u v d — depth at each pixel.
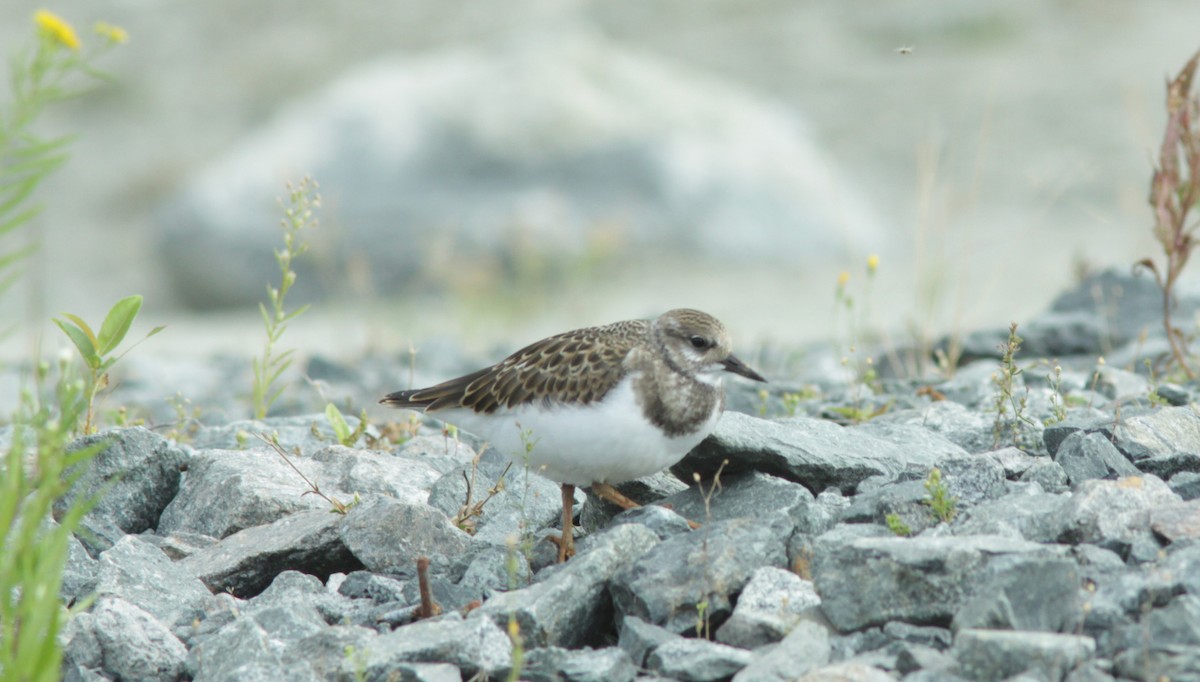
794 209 26.98
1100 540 6.57
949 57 33.62
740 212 26.80
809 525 7.06
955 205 27.06
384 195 26.75
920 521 7.00
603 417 7.34
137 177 33.53
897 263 25.55
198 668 6.44
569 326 23.70
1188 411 8.59
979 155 17.09
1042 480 7.57
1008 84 31.61
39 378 7.02
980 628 5.80
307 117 28.25
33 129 35.41
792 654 5.85
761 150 27.61
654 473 7.92
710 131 27.70
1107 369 11.09
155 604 7.11
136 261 30.64
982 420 9.24
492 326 23.69
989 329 14.37
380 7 38.88
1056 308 14.60
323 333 23.30
